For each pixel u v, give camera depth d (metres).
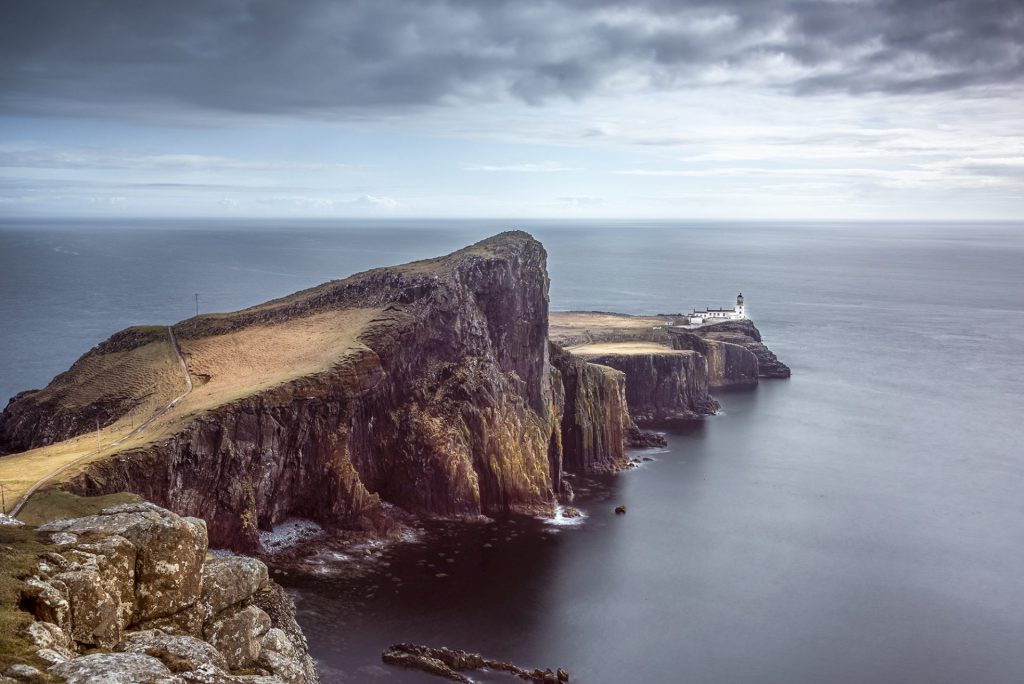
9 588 30.36
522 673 75.81
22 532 36.19
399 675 73.56
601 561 105.25
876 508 130.88
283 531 104.06
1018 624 92.31
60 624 30.81
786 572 104.62
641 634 86.00
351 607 87.25
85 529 36.94
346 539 105.38
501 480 121.69
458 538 110.25
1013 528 123.44
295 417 106.69
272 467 103.56
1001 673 81.62
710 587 98.88
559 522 119.31
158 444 93.50
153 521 37.62
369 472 118.56
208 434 99.12
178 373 123.69
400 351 125.06
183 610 37.72
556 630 85.50
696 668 79.81
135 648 30.42
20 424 122.50
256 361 123.62
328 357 117.00
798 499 134.38
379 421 120.88
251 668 36.59
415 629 83.31
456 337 130.88
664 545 111.94
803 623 90.69
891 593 99.44
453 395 124.62
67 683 24.53
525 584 96.44
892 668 81.88
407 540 108.12
